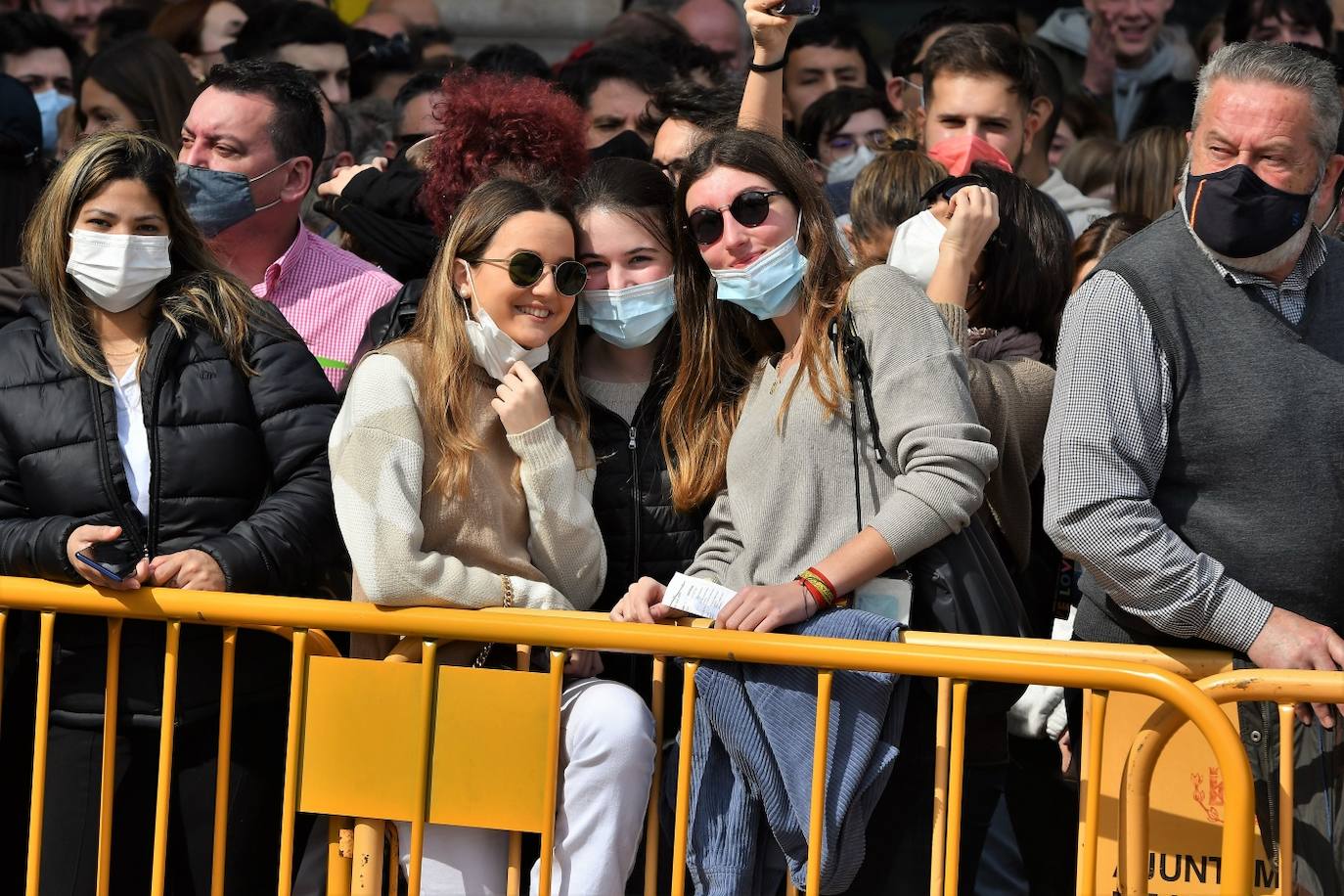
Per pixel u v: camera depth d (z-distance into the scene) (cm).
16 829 1265
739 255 1229
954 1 2555
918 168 1605
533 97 1430
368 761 1146
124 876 1223
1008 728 1354
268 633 1245
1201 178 1087
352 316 1698
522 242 1218
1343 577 1104
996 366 1325
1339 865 1091
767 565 1188
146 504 1223
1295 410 1084
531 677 1129
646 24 2594
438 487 1196
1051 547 1389
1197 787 1111
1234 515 1102
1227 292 1103
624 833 1154
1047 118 2247
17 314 1346
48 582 1170
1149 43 2697
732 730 1142
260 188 1656
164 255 1248
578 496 1241
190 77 2269
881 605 1160
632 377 1332
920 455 1144
